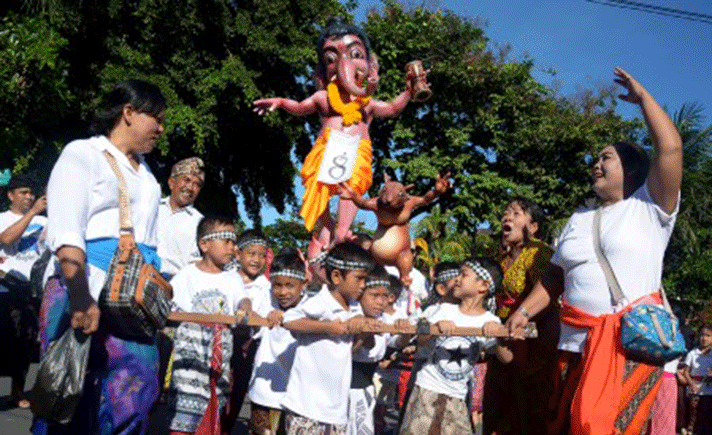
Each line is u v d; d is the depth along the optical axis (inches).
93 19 666.8
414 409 202.2
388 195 268.2
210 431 192.9
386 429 312.5
